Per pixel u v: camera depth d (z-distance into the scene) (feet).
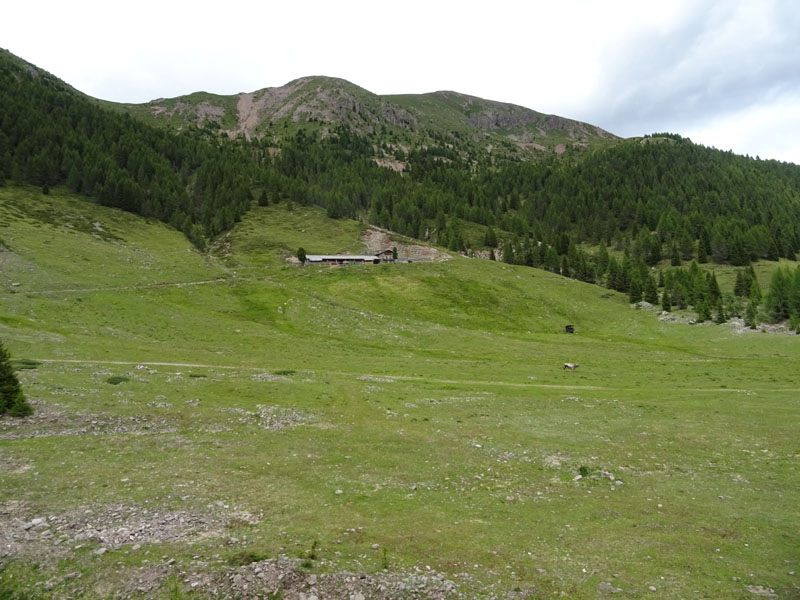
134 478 79.66
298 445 104.53
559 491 85.61
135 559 54.39
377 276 492.13
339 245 618.44
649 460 105.29
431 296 450.71
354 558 57.57
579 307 456.04
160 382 150.20
